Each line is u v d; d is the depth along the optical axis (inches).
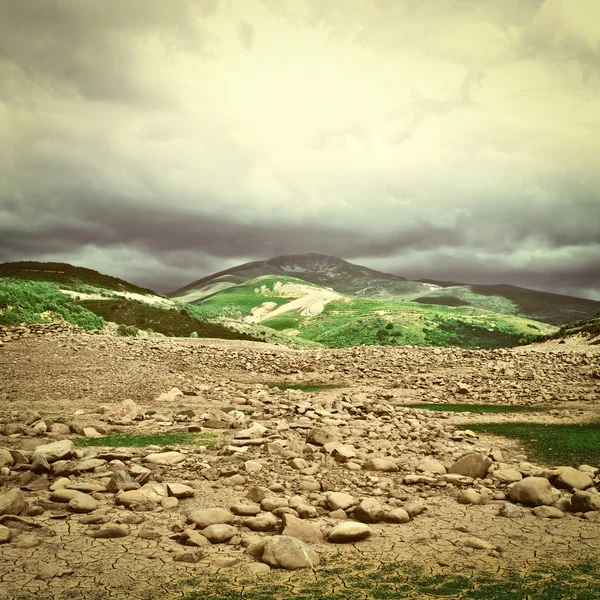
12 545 184.5
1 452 286.2
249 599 150.4
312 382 753.0
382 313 6899.6
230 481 269.3
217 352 903.1
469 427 468.1
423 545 199.2
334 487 274.2
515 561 183.3
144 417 448.8
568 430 448.1
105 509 226.1
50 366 658.8
